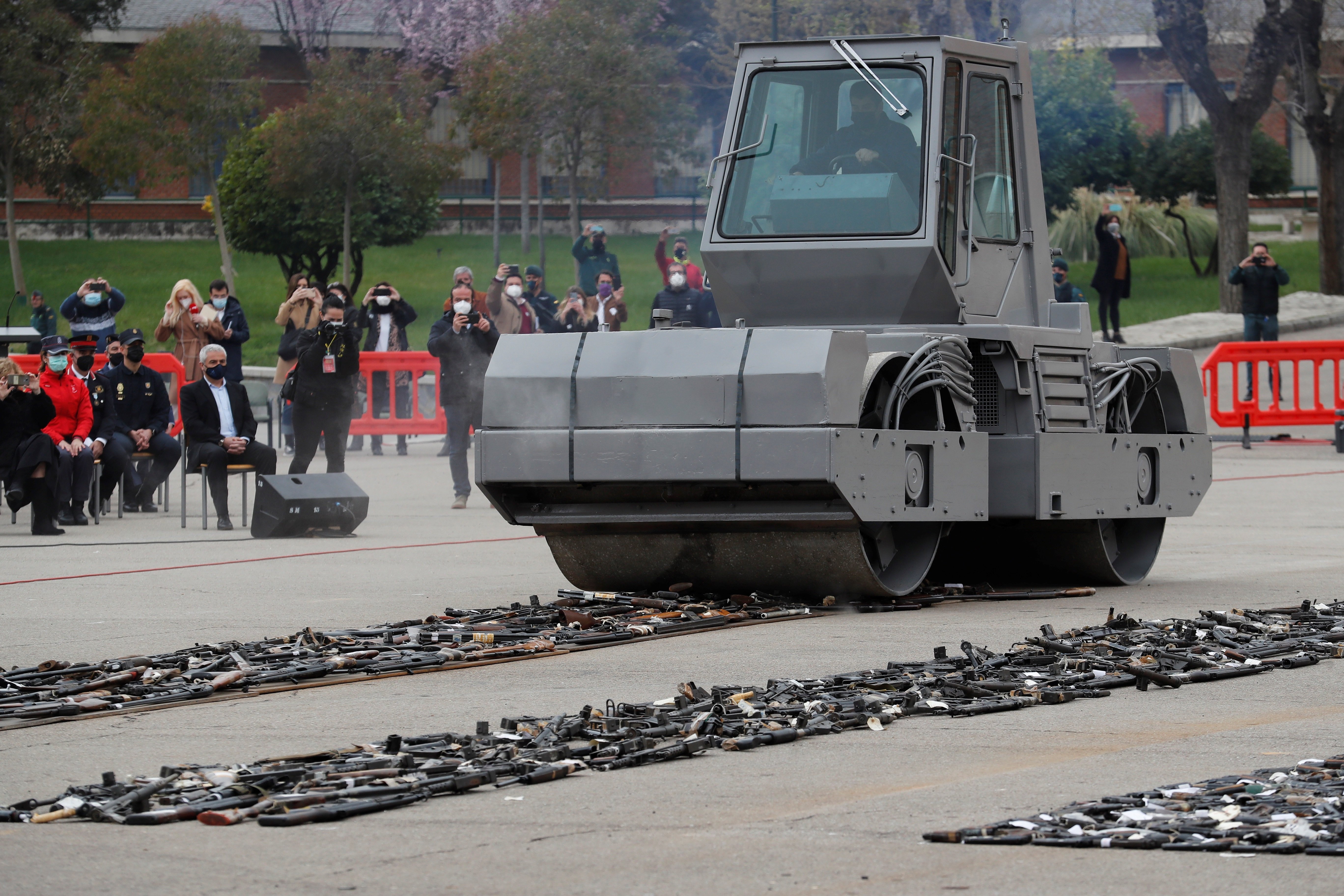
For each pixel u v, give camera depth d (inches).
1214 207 3698.3
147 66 2802.7
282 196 2765.7
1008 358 788.6
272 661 599.5
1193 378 913.5
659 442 705.0
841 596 749.9
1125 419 871.1
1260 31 2632.9
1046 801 394.3
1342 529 1109.7
